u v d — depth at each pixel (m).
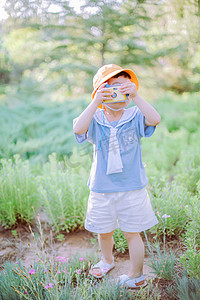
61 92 8.88
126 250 2.51
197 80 8.29
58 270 1.96
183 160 3.70
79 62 8.73
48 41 8.34
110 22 7.43
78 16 6.99
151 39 7.78
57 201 2.79
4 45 7.98
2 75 8.93
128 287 2.04
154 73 8.59
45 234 2.82
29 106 7.42
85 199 2.77
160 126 6.14
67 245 2.65
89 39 8.09
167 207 2.52
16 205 2.96
